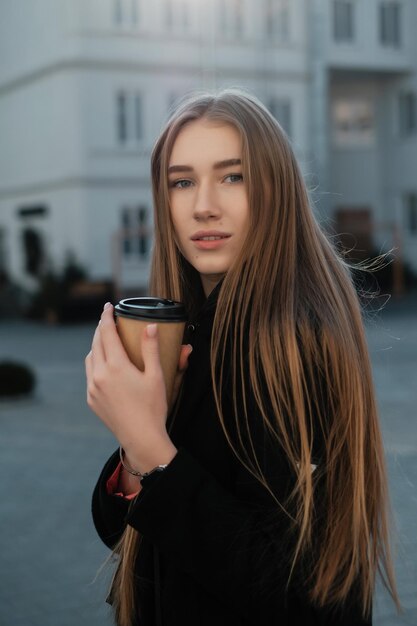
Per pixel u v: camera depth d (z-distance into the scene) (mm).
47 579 4590
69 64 26031
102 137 26422
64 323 24703
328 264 1291
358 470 1131
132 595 1287
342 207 32344
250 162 1207
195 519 1064
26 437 8914
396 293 28203
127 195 26828
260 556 1058
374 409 1233
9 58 29047
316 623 1095
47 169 27531
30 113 28188
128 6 26391
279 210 1214
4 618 4055
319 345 1145
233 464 1167
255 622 1072
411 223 32438
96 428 9352
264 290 1181
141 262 26953
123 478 1326
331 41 29547
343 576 1097
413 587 4102
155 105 26922
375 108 32656
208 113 1241
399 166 32375
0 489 6691
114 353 1106
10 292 28125
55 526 5629
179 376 1209
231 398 1163
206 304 1240
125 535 1287
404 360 14211
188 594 1169
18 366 11875
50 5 26625
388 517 1259
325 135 28750
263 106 1271
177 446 1196
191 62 27203
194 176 1248
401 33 31000
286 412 1100
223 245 1233
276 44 28156
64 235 27125
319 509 1097
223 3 27312
